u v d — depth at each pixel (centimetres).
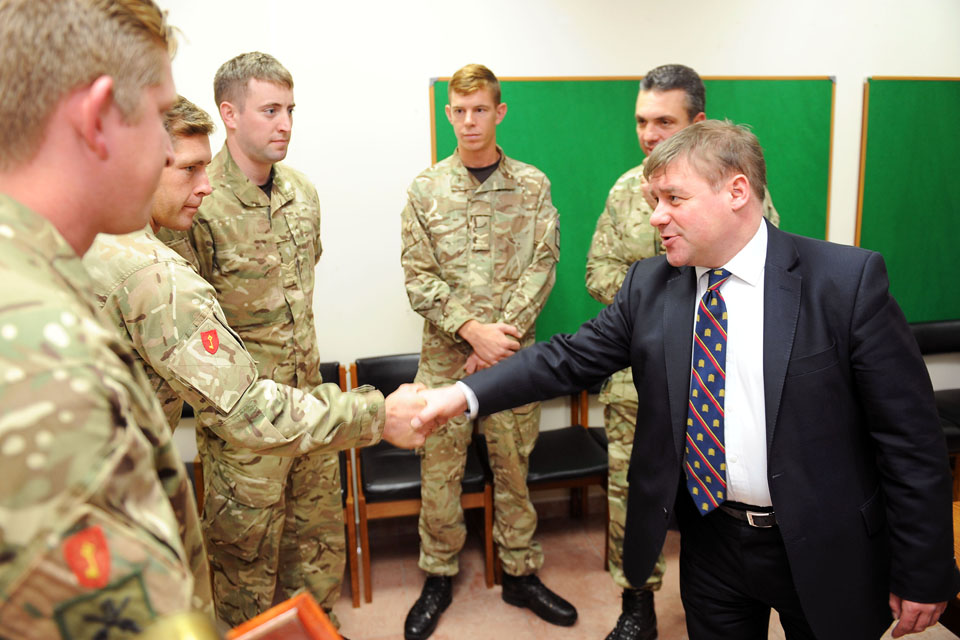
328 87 269
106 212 62
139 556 46
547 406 310
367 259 283
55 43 54
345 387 281
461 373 243
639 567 144
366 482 252
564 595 256
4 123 54
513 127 286
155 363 123
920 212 328
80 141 57
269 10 259
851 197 321
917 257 331
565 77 285
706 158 120
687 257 127
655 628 226
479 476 255
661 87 210
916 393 117
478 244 237
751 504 129
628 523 148
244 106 177
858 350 118
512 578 251
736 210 122
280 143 182
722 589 141
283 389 129
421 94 275
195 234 180
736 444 127
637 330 142
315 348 208
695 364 131
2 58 53
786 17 299
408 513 253
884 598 128
